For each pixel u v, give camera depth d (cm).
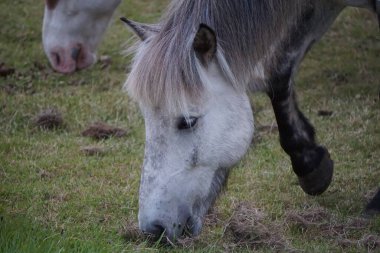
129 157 995
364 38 1413
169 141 685
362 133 1052
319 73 1287
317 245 735
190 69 672
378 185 900
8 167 954
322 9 802
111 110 1152
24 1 1568
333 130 1067
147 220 684
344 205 845
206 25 666
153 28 721
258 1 716
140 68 677
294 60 796
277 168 954
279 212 827
